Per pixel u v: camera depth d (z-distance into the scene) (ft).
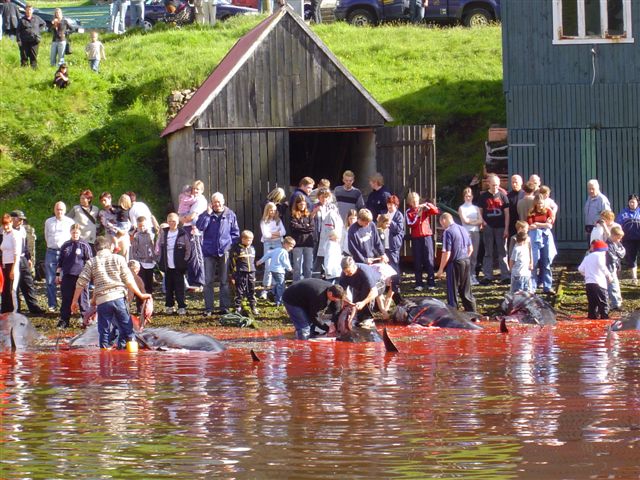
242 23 182.39
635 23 117.08
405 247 106.63
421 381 53.42
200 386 53.16
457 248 88.63
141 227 92.73
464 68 161.27
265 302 94.84
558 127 118.11
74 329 85.87
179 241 90.17
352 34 176.55
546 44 117.80
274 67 112.78
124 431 41.73
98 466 36.06
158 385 53.83
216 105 111.45
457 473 34.37
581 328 80.12
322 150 132.26
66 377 57.41
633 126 117.60
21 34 152.97
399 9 185.16
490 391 49.70
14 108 142.31
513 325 82.74
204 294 91.15
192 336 73.00
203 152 111.45
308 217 95.20
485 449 37.52
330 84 114.11
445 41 172.24
